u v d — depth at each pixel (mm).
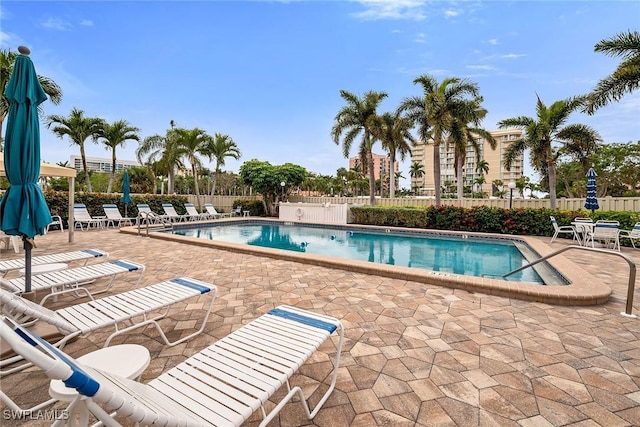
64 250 7207
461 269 7156
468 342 2828
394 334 2990
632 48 9508
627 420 1858
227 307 3699
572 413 1912
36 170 2959
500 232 11562
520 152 15289
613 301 3934
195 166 19422
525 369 2391
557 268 5621
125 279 4867
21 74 2824
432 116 14633
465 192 69875
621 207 11961
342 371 2369
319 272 5371
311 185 57500
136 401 1187
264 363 1727
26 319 2816
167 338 2867
